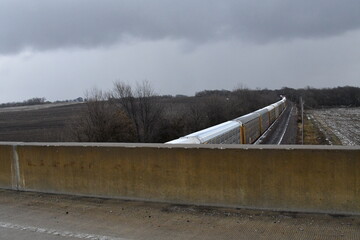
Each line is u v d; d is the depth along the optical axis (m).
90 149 7.60
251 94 86.12
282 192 6.09
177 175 6.81
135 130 45.53
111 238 5.32
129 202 7.09
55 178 7.99
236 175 6.38
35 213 6.70
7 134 44.62
